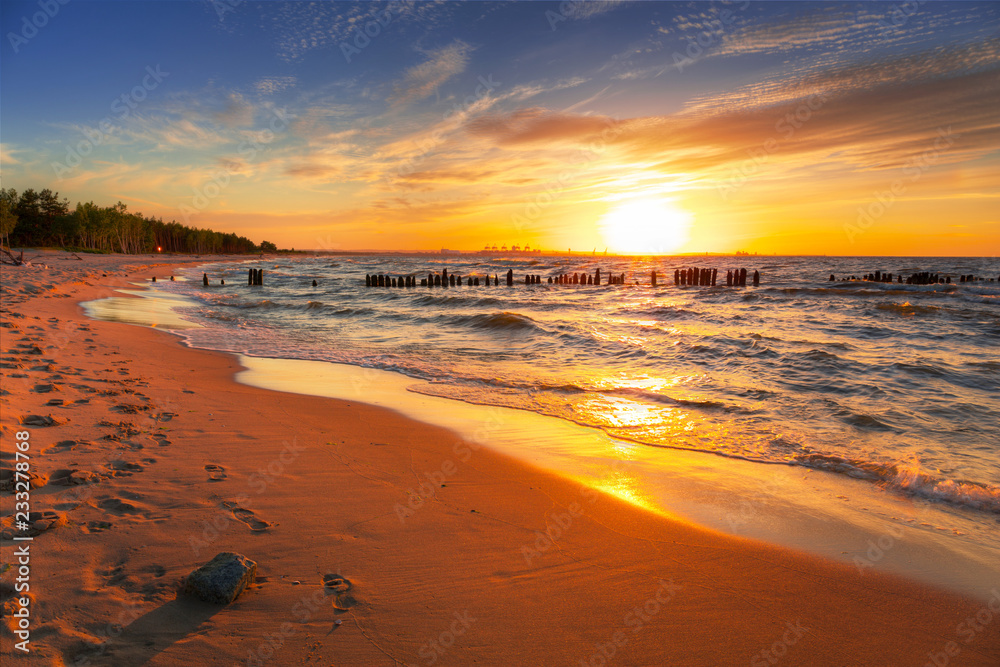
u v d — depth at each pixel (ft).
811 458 20.02
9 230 245.45
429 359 40.47
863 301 90.48
